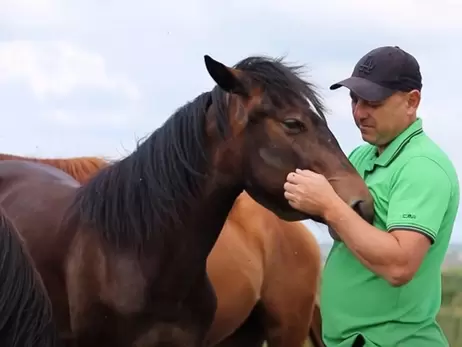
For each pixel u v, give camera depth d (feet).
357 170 10.91
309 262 16.57
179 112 11.76
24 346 8.68
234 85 10.98
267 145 10.97
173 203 11.48
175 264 11.54
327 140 10.84
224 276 15.07
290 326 16.43
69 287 12.10
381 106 10.05
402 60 10.03
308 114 10.93
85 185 12.50
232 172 11.32
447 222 10.02
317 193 9.86
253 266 15.55
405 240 9.48
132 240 11.55
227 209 11.74
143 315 11.55
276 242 16.15
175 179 11.48
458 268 35.12
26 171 14.34
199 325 12.06
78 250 12.00
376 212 10.18
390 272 9.45
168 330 11.68
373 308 10.11
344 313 10.30
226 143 11.25
